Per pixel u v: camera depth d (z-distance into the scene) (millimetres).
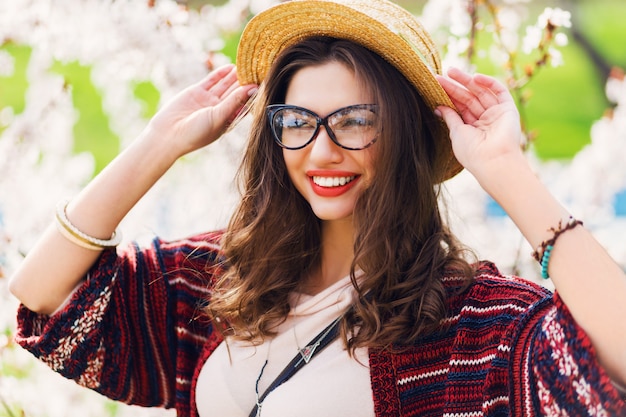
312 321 1832
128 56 2982
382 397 1740
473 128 1746
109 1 2920
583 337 1459
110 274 1968
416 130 1830
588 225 3615
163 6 2912
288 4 1822
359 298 1793
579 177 3656
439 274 1824
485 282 1787
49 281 1943
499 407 1648
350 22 1766
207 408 1931
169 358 2100
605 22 9414
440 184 1987
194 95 2076
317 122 1761
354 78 1770
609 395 1410
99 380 1994
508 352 1634
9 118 3697
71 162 3439
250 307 1910
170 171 3520
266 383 1852
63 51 3154
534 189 1614
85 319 1934
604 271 1502
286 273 1942
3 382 3008
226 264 2047
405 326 1762
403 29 1842
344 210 1814
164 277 2076
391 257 1778
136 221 3523
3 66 3469
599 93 8688
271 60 1979
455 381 1722
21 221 3289
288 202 1951
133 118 3852
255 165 1967
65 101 3430
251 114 2039
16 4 3033
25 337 1969
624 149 3586
